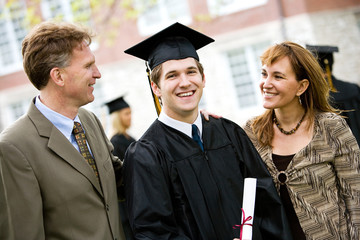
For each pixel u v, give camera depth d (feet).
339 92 12.19
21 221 5.71
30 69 6.26
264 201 7.22
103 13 31.48
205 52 31.35
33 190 5.81
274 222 7.15
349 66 29.14
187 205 6.67
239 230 6.74
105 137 7.42
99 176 6.51
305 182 7.22
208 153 7.06
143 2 29.60
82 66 6.34
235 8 30.45
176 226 6.58
